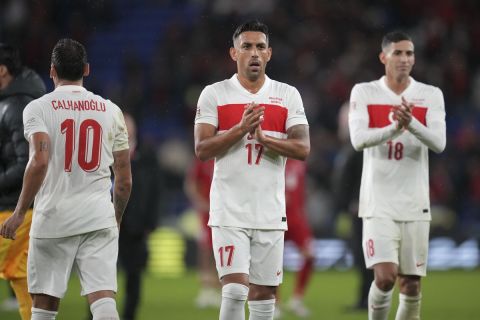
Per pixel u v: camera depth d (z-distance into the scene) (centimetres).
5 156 2562
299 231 3959
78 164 2175
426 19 8800
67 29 8731
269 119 2419
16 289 2605
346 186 3947
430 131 2666
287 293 4859
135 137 3378
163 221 6669
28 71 2620
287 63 8138
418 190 2725
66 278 2178
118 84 8256
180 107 8019
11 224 2122
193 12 9156
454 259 6438
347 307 4072
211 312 3997
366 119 2773
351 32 8450
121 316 3438
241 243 2366
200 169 4200
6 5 8669
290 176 3959
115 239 2216
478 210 7125
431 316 3906
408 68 2762
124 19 9150
